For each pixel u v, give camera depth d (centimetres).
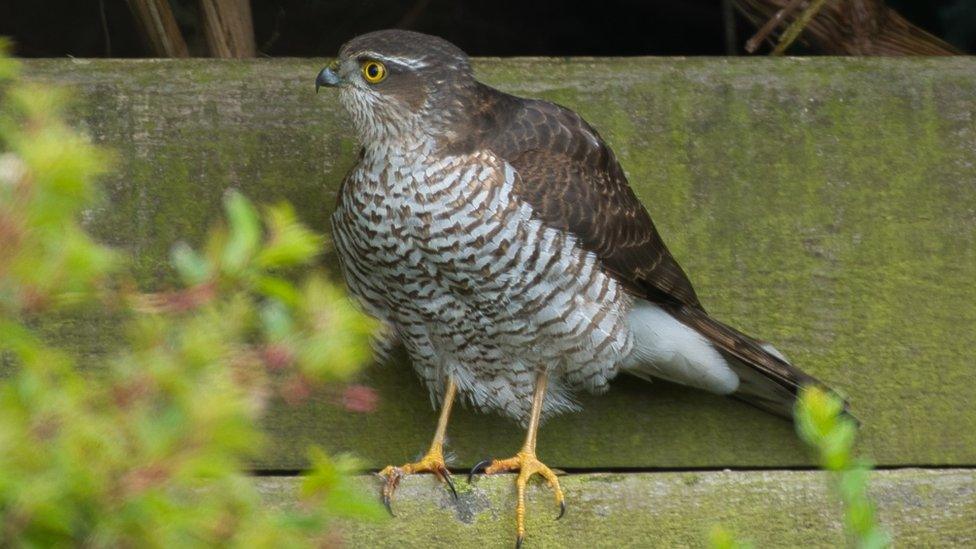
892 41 938
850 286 758
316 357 328
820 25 934
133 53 1153
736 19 1143
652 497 691
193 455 308
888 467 760
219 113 743
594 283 709
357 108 704
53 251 305
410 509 681
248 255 338
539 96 757
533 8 1198
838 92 759
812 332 758
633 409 769
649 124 757
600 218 707
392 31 716
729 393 764
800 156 757
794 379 721
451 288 707
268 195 743
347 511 346
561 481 693
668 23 1205
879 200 759
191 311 363
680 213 755
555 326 712
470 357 734
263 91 746
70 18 1145
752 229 756
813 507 694
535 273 698
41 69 734
